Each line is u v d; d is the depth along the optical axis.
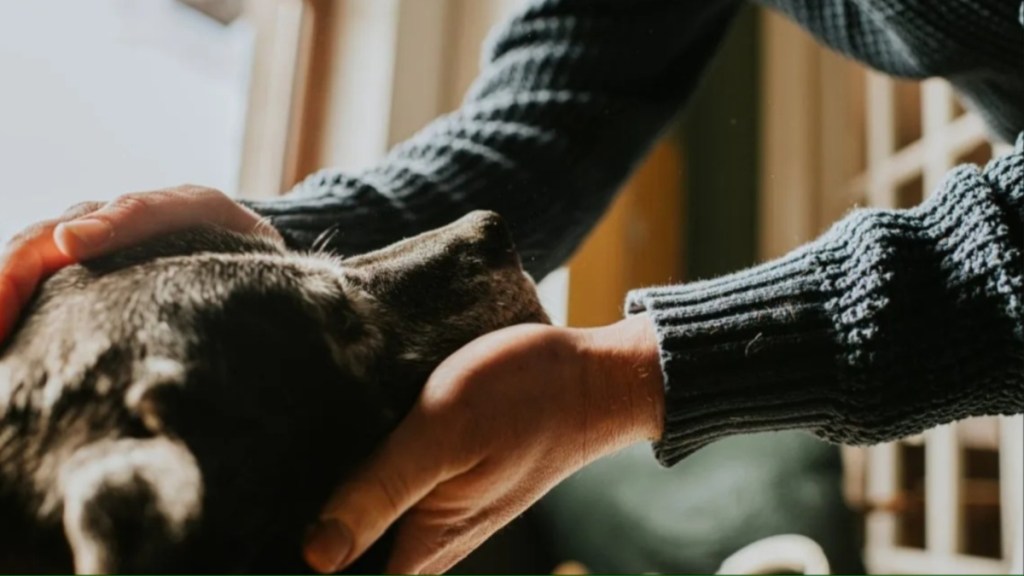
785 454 2.15
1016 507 1.99
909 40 1.25
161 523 0.58
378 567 0.73
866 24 1.33
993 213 0.92
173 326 0.66
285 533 0.65
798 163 2.77
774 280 0.94
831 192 2.79
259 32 2.14
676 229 2.60
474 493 0.79
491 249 0.90
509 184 1.20
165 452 0.60
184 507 0.58
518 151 1.22
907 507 2.44
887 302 0.90
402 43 2.16
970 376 0.92
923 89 2.53
